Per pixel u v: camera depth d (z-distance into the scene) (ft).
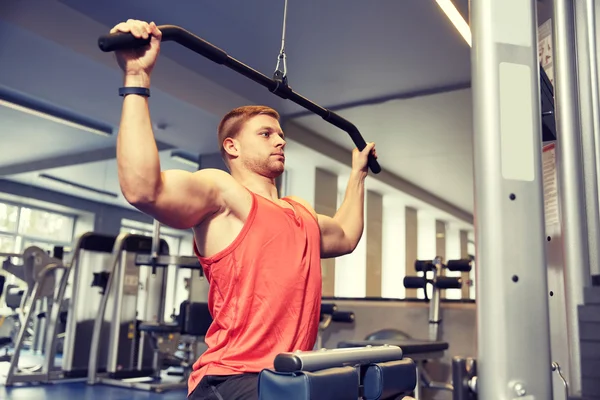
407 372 3.63
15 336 21.97
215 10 13.47
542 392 2.36
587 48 4.61
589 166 4.45
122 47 3.15
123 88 3.22
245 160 4.21
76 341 17.01
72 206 29.73
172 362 18.66
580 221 4.05
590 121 4.51
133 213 30.73
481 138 2.54
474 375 2.52
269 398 2.87
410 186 26.94
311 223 4.10
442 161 23.49
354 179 5.16
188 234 32.42
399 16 13.00
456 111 18.47
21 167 26.37
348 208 5.02
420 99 17.74
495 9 2.59
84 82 15.56
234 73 16.81
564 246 4.08
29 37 13.04
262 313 3.60
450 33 13.57
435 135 20.65
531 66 2.58
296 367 2.85
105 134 21.67
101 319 16.43
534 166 2.51
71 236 29.73
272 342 3.59
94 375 15.94
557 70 4.25
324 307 11.97
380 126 20.16
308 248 3.92
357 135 5.17
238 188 3.77
